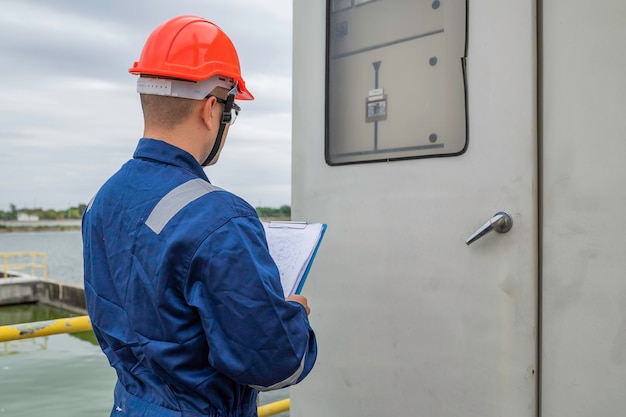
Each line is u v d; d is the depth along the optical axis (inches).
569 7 54.6
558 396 55.6
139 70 45.4
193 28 46.6
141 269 41.7
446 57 64.6
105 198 45.9
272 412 95.3
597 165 52.9
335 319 76.2
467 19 61.9
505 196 58.7
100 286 45.1
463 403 62.5
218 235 39.8
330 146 77.5
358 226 73.5
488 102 60.1
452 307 63.4
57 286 757.3
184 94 44.9
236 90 48.4
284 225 53.8
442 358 64.4
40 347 507.2
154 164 45.1
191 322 41.3
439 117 65.1
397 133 69.7
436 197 65.0
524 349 57.4
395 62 70.0
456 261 63.0
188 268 39.8
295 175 81.7
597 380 53.0
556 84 55.6
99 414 325.1
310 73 79.8
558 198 55.5
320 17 78.6
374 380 71.6
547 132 56.2
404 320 68.2
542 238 56.7
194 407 42.5
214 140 47.9
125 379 45.2
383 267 70.5
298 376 43.1
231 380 43.6
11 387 380.5
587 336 53.6
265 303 39.6
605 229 52.4
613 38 52.0
